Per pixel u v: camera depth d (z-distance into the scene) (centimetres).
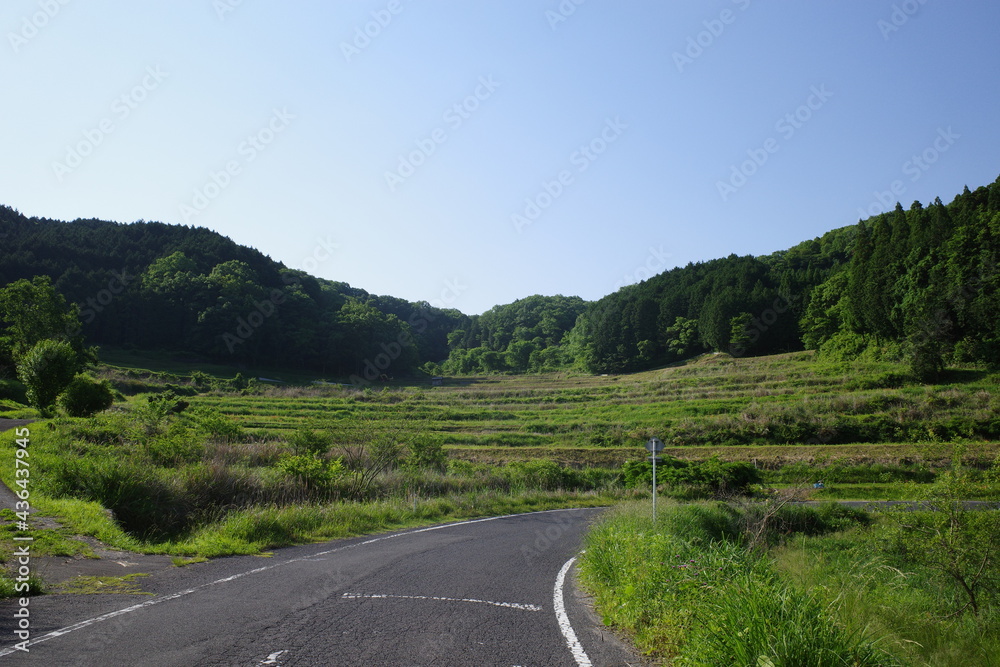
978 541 837
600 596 819
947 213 6625
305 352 9888
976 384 4834
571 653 557
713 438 4384
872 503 2245
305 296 10694
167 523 1330
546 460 3553
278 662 488
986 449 3475
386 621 636
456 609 712
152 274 9275
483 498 2434
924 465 3250
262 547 1173
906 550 1007
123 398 4950
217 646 523
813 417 4409
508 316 15075
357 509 1720
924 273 6106
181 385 6844
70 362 3466
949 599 848
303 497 1838
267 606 679
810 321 7838
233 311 9100
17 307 5012
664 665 535
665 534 949
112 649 503
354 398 6800
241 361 9206
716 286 9250
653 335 9906
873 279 6750
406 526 1741
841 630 470
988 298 5334
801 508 1912
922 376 5191
